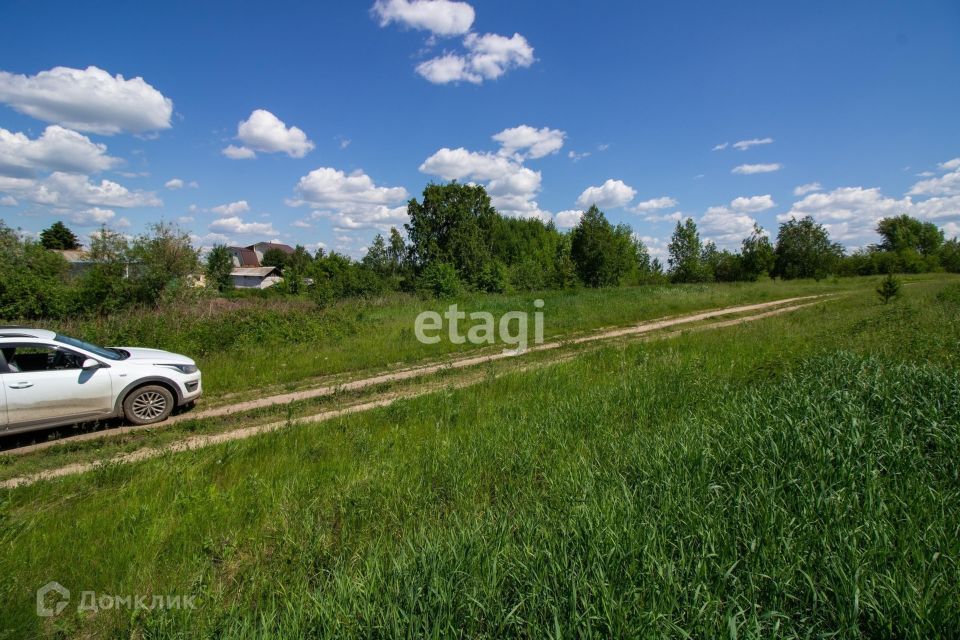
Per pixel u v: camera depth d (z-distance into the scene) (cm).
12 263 1842
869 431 431
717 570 259
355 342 1260
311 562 318
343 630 236
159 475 473
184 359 765
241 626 254
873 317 1173
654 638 209
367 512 375
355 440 560
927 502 323
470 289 3525
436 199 4709
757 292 2711
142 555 332
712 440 446
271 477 464
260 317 1359
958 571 244
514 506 369
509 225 6712
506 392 786
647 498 345
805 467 373
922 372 576
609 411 609
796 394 536
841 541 274
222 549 336
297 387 890
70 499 442
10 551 333
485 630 236
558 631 213
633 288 3247
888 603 228
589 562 271
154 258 1775
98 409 660
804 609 239
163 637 252
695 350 994
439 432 580
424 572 268
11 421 603
